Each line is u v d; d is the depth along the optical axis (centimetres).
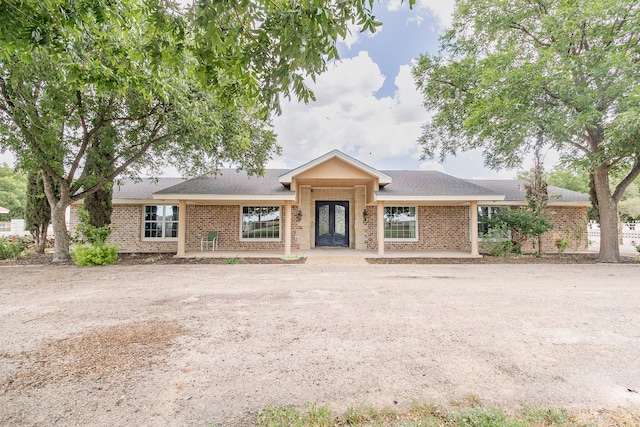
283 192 1233
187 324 438
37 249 1361
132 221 1470
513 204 1451
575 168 1152
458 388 271
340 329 417
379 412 234
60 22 287
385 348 356
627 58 880
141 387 273
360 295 607
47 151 927
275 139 1248
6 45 279
